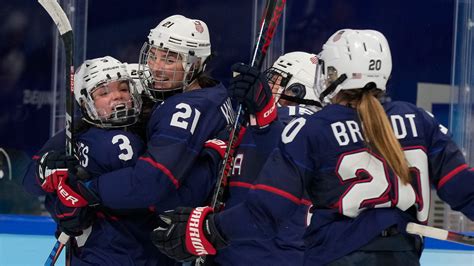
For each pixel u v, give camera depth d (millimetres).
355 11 23891
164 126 11352
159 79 12258
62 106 23422
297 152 9211
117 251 11625
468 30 23719
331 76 9727
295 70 13523
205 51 12453
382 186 9195
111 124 11859
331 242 9273
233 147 10828
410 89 24156
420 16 23953
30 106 23438
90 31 23312
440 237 9250
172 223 9789
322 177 9289
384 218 9211
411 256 9422
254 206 9141
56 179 11312
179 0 23531
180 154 11219
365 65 9492
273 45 23297
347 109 9508
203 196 11773
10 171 23438
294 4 23547
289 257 11375
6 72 23312
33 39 23281
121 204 11125
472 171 9648
